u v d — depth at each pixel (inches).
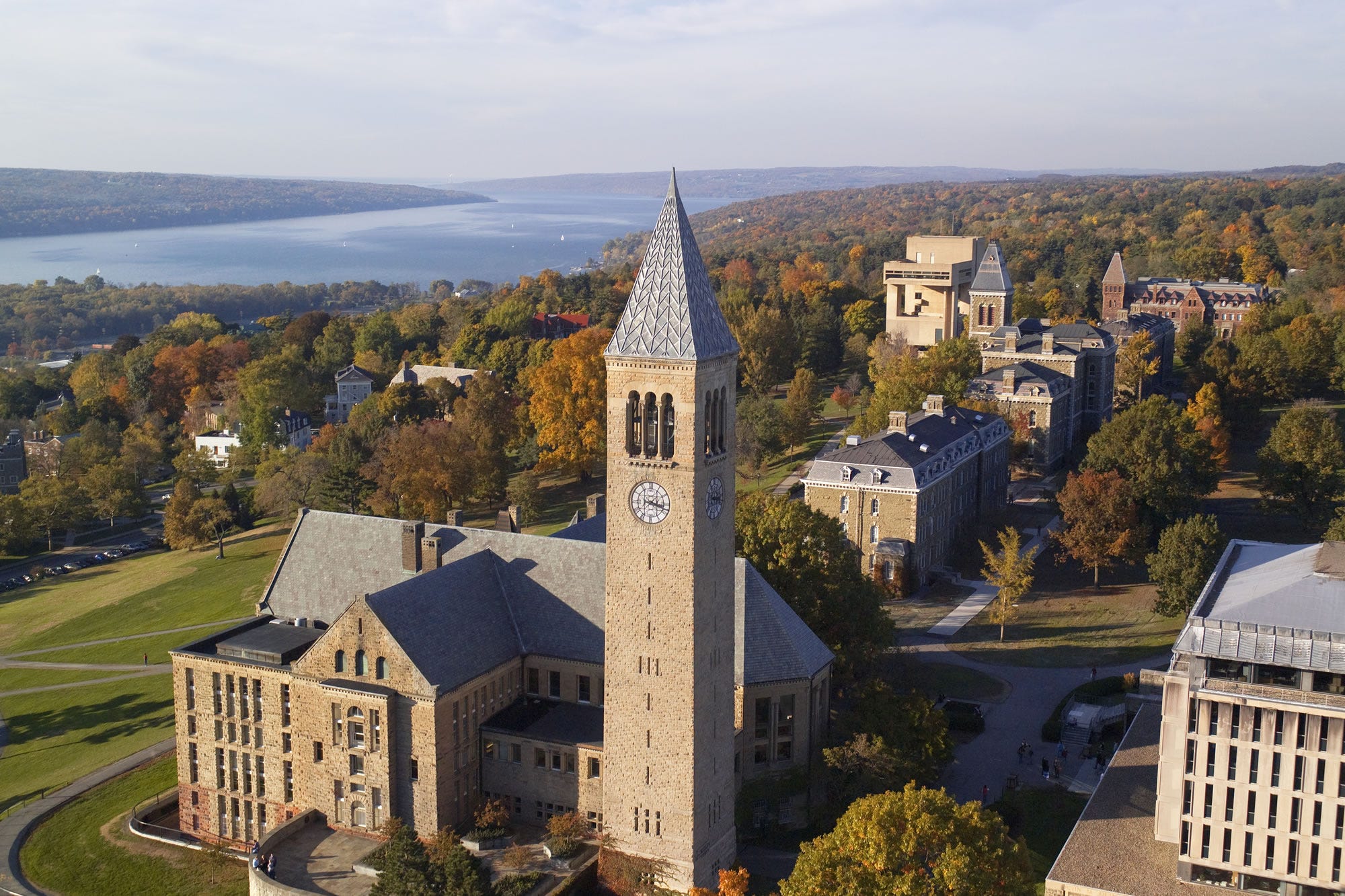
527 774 3398.1
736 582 3575.3
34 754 4517.7
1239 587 3262.8
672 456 2856.8
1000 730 4141.2
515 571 3759.8
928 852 2588.6
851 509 5620.1
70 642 5915.4
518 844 3270.2
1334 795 2726.4
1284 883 2805.1
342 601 3961.6
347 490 6766.7
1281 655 2785.4
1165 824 2898.6
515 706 3585.1
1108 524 5556.1
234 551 7106.3
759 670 3464.6
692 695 2940.5
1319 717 2716.5
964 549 6018.7
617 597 2987.2
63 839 3688.5
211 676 3602.4
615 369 2878.9
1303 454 5876.0
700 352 2800.2
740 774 3474.4
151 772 4126.5
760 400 7785.4
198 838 3693.4
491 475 6973.4
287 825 3358.8
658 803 3026.6
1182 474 5816.9
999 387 7544.3
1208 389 7500.0
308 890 3075.8
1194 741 2844.5
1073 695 4360.2
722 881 2847.0
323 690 3363.7
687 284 2839.6
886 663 4377.5
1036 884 3132.4
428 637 3351.4
